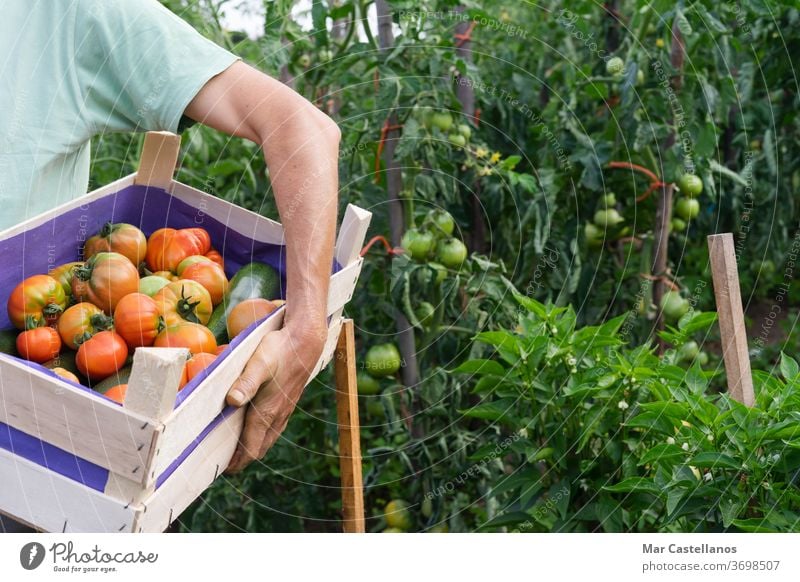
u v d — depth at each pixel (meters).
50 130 1.47
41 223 1.49
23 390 1.15
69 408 1.13
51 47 1.44
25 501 1.19
